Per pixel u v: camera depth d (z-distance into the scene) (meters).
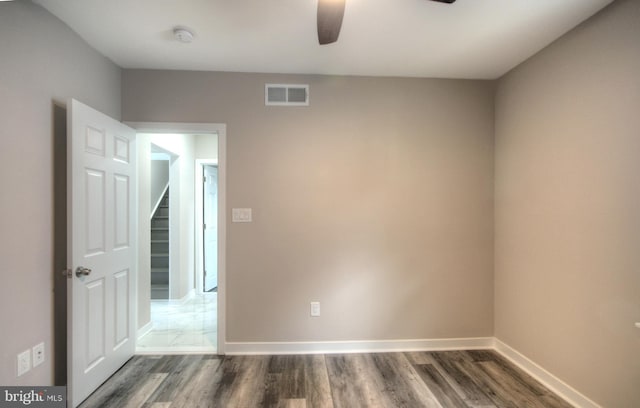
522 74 2.21
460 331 2.50
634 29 1.46
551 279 1.94
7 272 1.40
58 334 1.72
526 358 2.15
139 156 2.68
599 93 1.63
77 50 1.87
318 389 1.91
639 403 1.46
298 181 2.42
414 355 2.38
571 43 1.80
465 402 1.79
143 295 2.76
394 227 2.46
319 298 2.42
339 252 2.43
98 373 1.90
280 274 2.40
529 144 2.13
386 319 2.46
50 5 1.58
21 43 1.47
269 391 1.88
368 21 1.73
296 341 2.41
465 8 1.61
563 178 1.85
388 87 2.46
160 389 1.90
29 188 1.53
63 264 1.76
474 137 2.51
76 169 1.69
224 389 1.90
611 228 1.57
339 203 2.43
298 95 2.42
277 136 2.41
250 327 2.38
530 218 2.12
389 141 2.46
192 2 1.57
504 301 2.39
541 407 1.75
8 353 1.41
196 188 4.17
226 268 2.38
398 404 1.76
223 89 2.38
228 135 2.38
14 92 1.44
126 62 2.23
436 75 2.44
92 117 1.83
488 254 2.51
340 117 2.44
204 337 2.71
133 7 1.61
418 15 1.67
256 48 2.04
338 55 2.13
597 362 1.65
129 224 2.26
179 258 3.73
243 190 2.38
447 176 2.49
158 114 2.34
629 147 1.49
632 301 1.48
